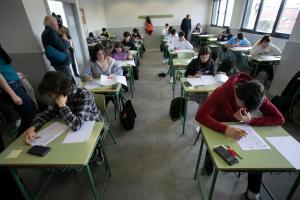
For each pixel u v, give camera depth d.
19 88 1.95
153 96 3.51
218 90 1.29
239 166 0.92
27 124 2.01
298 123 2.43
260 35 5.12
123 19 9.08
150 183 1.66
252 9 5.62
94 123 1.31
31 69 2.84
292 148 1.03
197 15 9.08
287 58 3.04
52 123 1.34
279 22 4.37
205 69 2.55
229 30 6.26
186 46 4.68
